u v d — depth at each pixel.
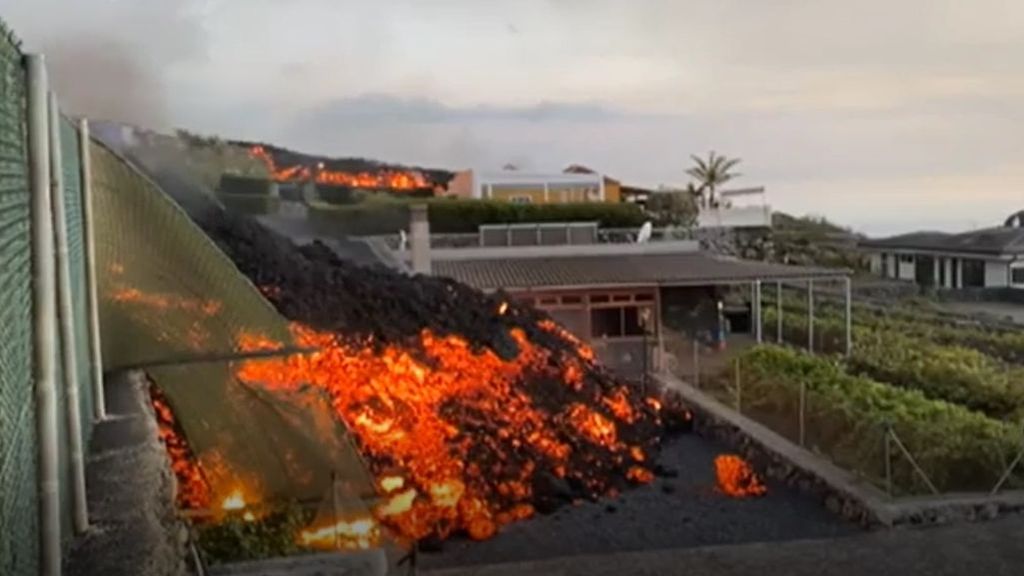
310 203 36.38
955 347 20.31
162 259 7.86
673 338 22.34
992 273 33.75
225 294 8.18
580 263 24.45
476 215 34.19
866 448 11.95
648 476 13.59
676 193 41.06
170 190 16.72
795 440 13.93
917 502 10.76
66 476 4.22
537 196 46.00
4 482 2.63
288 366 8.65
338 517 8.60
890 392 14.78
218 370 8.29
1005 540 9.73
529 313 19.52
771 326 25.05
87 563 3.88
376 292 15.98
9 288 3.03
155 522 4.39
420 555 9.94
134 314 7.82
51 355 3.64
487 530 10.78
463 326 16.17
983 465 11.27
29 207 3.69
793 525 11.10
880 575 8.88
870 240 42.19
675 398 17.95
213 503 8.30
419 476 11.01
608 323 22.47
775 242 37.91
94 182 7.36
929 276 37.44
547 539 10.70
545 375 15.88
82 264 6.09
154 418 6.84
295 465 8.80
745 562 9.39
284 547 8.00
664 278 21.67
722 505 12.12
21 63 3.64
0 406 2.63
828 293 31.11
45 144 3.79
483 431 12.72
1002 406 15.23
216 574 6.80
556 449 13.31
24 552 3.06
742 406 15.98
